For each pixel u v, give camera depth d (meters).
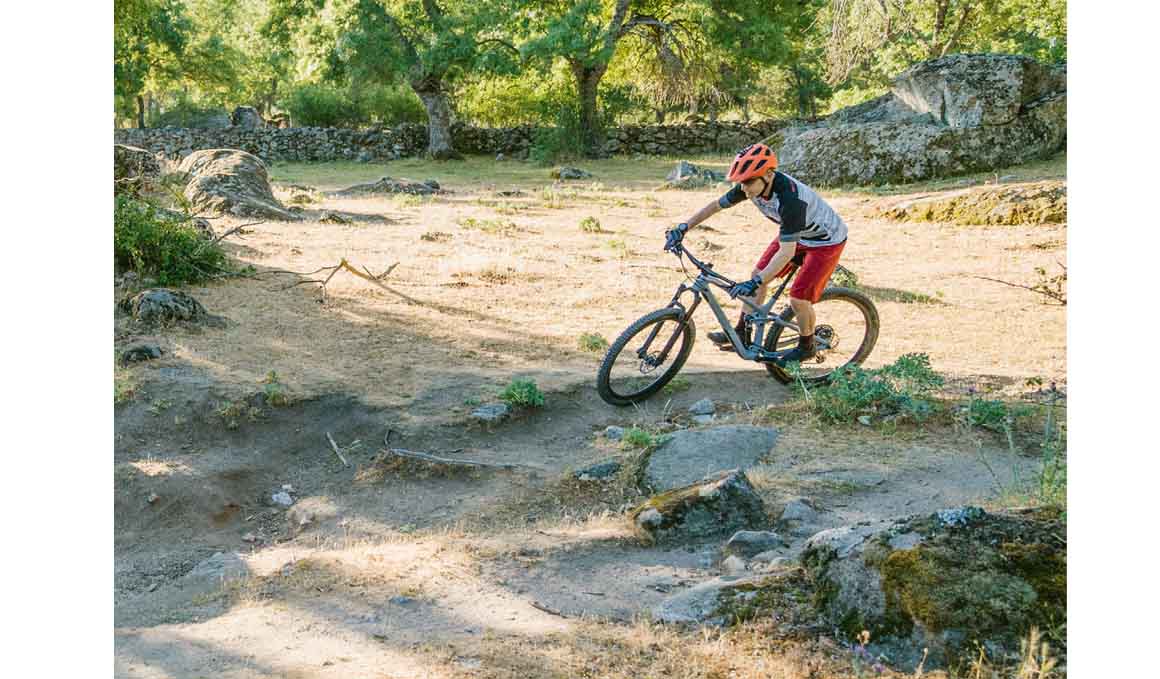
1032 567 3.31
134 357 7.75
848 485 5.39
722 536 4.76
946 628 3.16
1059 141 22.67
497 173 30.55
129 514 5.92
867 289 11.30
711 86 37.28
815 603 3.55
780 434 6.27
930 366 7.40
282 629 3.74
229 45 52.56
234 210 15.41
